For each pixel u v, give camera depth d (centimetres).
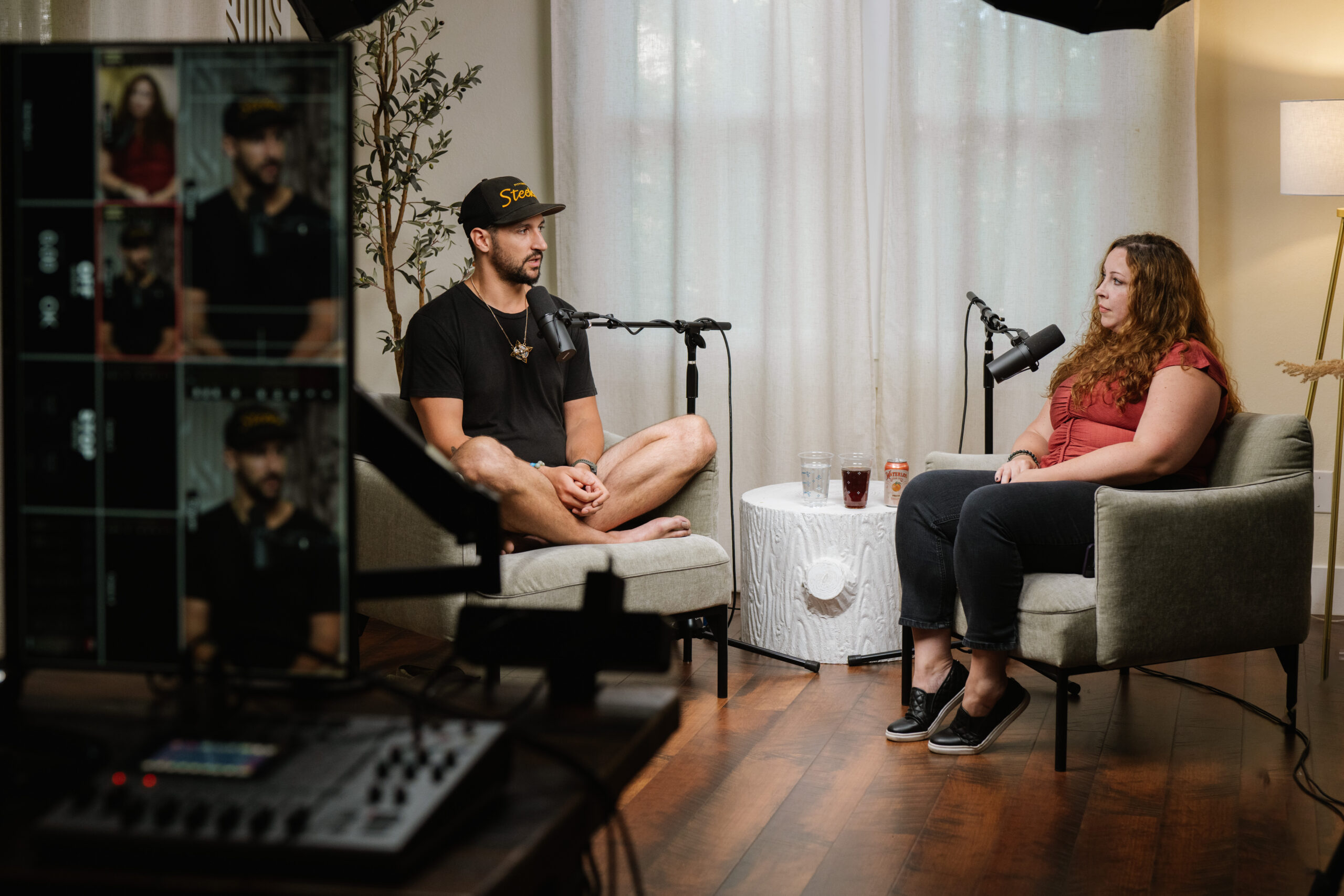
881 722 249
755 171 366
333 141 77
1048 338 278
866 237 369
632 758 79
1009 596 223
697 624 294
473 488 97
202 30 281
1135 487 240
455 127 385
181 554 81
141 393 80
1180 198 348
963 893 171
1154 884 173
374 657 293
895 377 368
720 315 373
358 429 97
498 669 91
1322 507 350
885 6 372
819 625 292
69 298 80
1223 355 250
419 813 61
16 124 79
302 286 78
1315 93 346
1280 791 209
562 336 261
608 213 374
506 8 384
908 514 243
